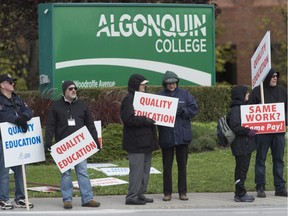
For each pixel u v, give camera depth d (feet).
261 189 116.57
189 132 111.65
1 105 104.47
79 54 177.99
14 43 229.86
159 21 185.16
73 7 177.58
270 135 115.24
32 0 199.62
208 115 185.57
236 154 111.65
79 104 108.06
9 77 105.19
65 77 176.86
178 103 110.63
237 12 306.55
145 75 183.83
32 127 106.11
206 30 189.26
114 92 171.42
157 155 151.94
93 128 108.37
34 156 106.22
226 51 307.78
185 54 187.42
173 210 105.19
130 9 182.60
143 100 108.47
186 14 187.42
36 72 237.04
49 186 123.54
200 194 119.65
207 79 189.47
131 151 107.96
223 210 105.50
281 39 281.33
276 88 116.26
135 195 108.88
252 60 122.31
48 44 177.88
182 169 113.09
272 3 296.92
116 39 181.16
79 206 107.96
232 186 125.08
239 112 111.86
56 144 106.22
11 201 112.06
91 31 178.91
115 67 181.16
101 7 179.93
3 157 105.09
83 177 107.45
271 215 101.50
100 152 148.05
